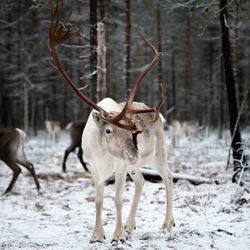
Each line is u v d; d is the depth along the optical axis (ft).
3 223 18.72
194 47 111.24
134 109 16.43
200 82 118.93
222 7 31.12
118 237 14.98
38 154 53.62
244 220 17.93
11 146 28.25
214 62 106.01
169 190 17.60
